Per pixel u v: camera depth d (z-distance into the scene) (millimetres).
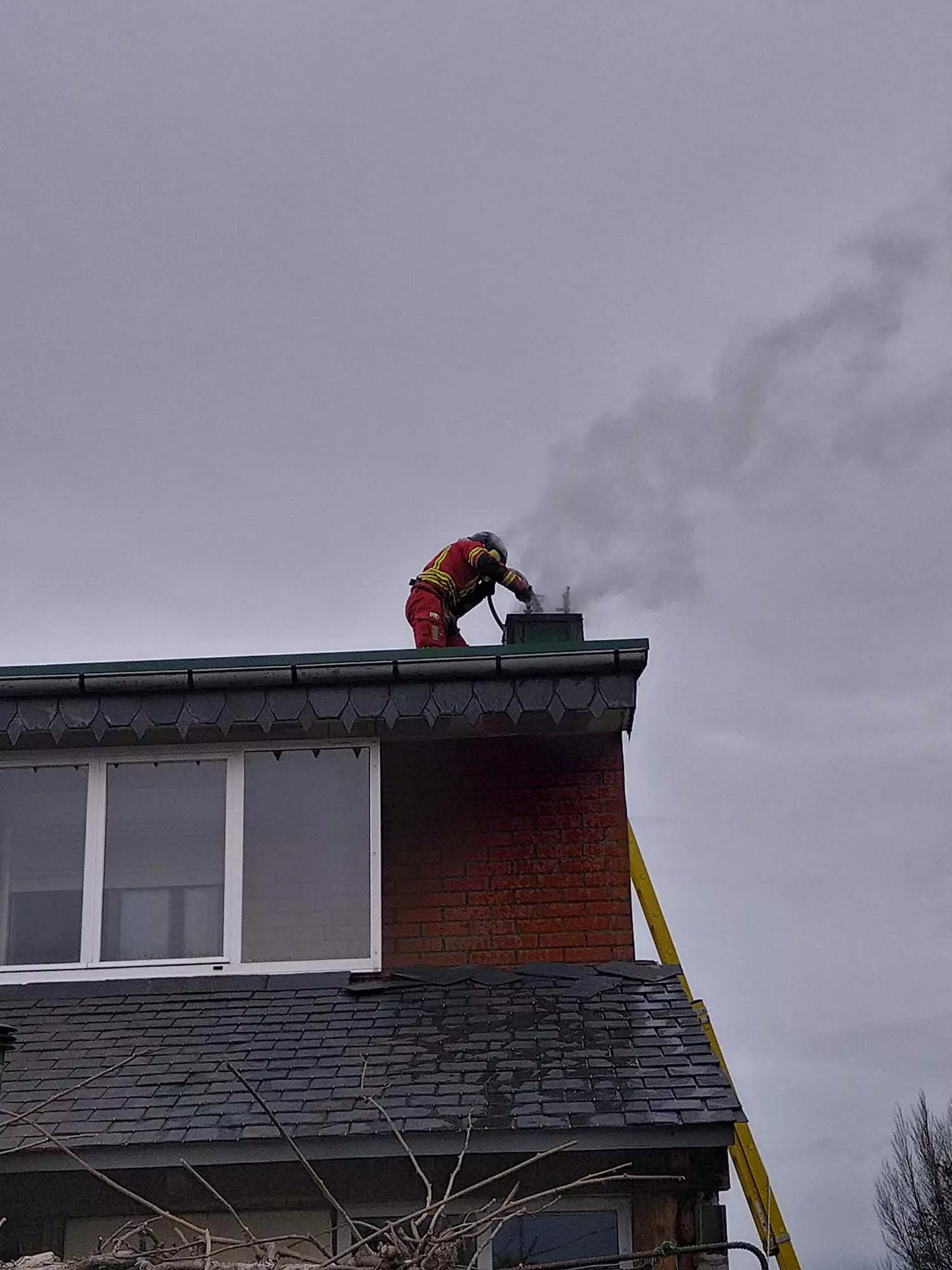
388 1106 7656
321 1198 7902
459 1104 7652
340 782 10086
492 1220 6184
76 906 9867
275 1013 8969
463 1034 8523
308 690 9617
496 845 9828
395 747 10117
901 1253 27250
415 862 9820
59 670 9625
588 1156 7867
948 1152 27469
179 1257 6469
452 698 9523
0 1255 7750
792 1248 11430
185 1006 9133
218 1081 8055
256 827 10008
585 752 10062
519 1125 7438
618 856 9781
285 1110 7684
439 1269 5645
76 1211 7875
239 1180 7875
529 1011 8812
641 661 9500
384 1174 7910
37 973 9578
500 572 11789
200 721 9602
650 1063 8055
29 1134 7602
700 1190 7828
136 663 9648
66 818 10047
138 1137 7523
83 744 9969
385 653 9570
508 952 9570
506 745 10102
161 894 9883
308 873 9914
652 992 9039
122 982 9477
